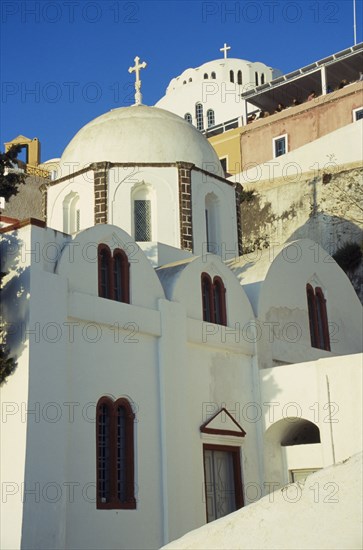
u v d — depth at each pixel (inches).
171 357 916.0
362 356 944.3
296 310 1135.6
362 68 1999.3
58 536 739.4
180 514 868.6
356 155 1675.7
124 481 835.4
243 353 1026.1
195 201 1167.6
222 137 2130.9
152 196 1155.3
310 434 1077.1
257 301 1073.5
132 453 844.6
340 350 1207.6
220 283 1032.2
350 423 933.8
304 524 477.7
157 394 893.2
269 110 2225.6
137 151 1177.4
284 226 1745.8
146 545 828.6
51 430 761.0
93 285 860.6
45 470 744.3
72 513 766.5
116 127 1204.5
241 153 2068.2
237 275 1134.4
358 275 1573.6
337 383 955.3
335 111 1893.5
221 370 989.2
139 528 826.8
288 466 1007.0
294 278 1152.2
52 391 772.0
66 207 1190.3
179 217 1144.2
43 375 767.7
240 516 505.0
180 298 960.9
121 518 810.8
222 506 941.8
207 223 1208.8
